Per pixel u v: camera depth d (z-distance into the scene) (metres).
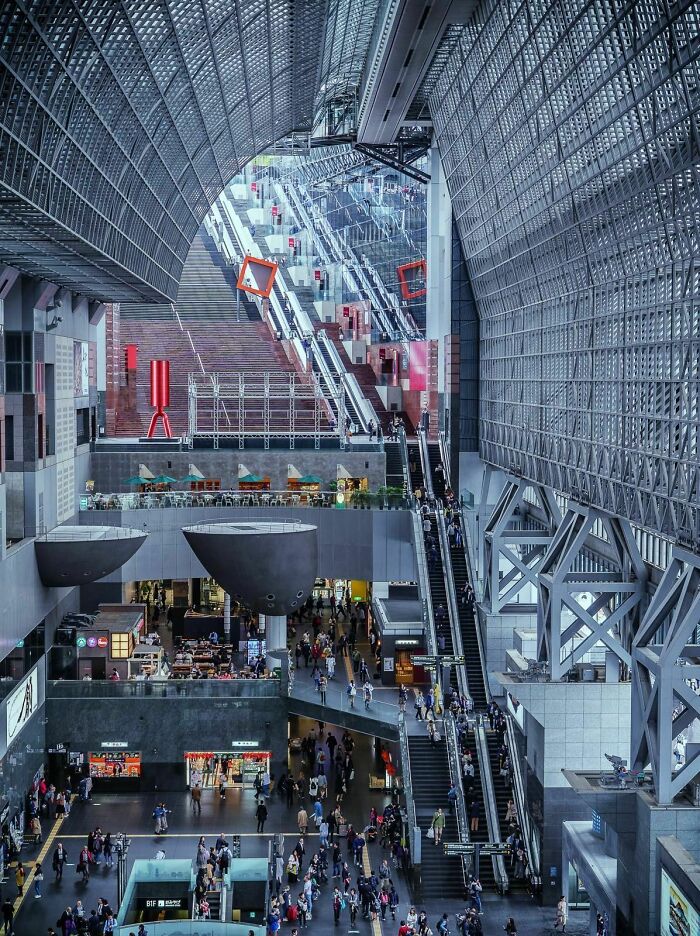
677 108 35.81
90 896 46.66
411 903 47.53
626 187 42.31
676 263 39.59
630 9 36.22
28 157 37.19
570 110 45.38
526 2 45.88
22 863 49.94
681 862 35.78
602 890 41.69
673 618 39.34
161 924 39.81
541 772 49.44
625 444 44.91
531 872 49.25
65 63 36.91
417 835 48.66
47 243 46.56
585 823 48.19
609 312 47.84
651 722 39.75
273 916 42.81
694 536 37.91
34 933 43.25
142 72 45.53
